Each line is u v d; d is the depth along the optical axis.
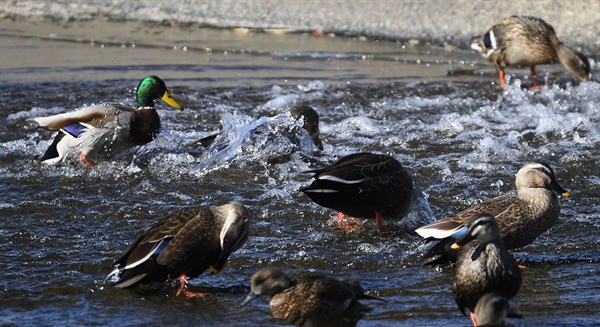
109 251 11.06
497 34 18.80
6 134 15.75
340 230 11.82
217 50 21.34
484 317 7.86
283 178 13.80
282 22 23.22
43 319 9.26
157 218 12.28
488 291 8.95
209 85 18.69
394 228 11.82
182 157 14.50
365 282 10.27
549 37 18.48
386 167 11.45
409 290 10.04
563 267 10.63
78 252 11.01
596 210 12.44
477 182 13.61
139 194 13.15
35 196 12.95
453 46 21.48
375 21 22.89
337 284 8.55
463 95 18.20
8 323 9.13
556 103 17.73
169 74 19.47
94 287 10.04
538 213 10.42
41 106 17.20
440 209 12.59
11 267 10.50
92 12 24.59
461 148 15.23
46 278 10.23
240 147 14.48
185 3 24.80
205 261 9.65
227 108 17.34
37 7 25.02
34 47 21.70
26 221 12.02
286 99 17.70
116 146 14.20
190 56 21.00
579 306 9.56
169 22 23.69
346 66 20.14
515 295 9.66
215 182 13.62
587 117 16.75
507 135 15.91
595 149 15.04
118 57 20.86
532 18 18.77
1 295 9.77
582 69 18.50
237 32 22.97
